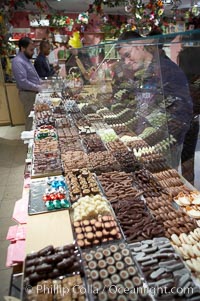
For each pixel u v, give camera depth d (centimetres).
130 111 271
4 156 393
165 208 136
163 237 115
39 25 651
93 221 120
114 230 114
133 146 211
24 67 405
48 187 152
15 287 101
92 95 378
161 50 204
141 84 252
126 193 148
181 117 218
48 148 214
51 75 546
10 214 246
